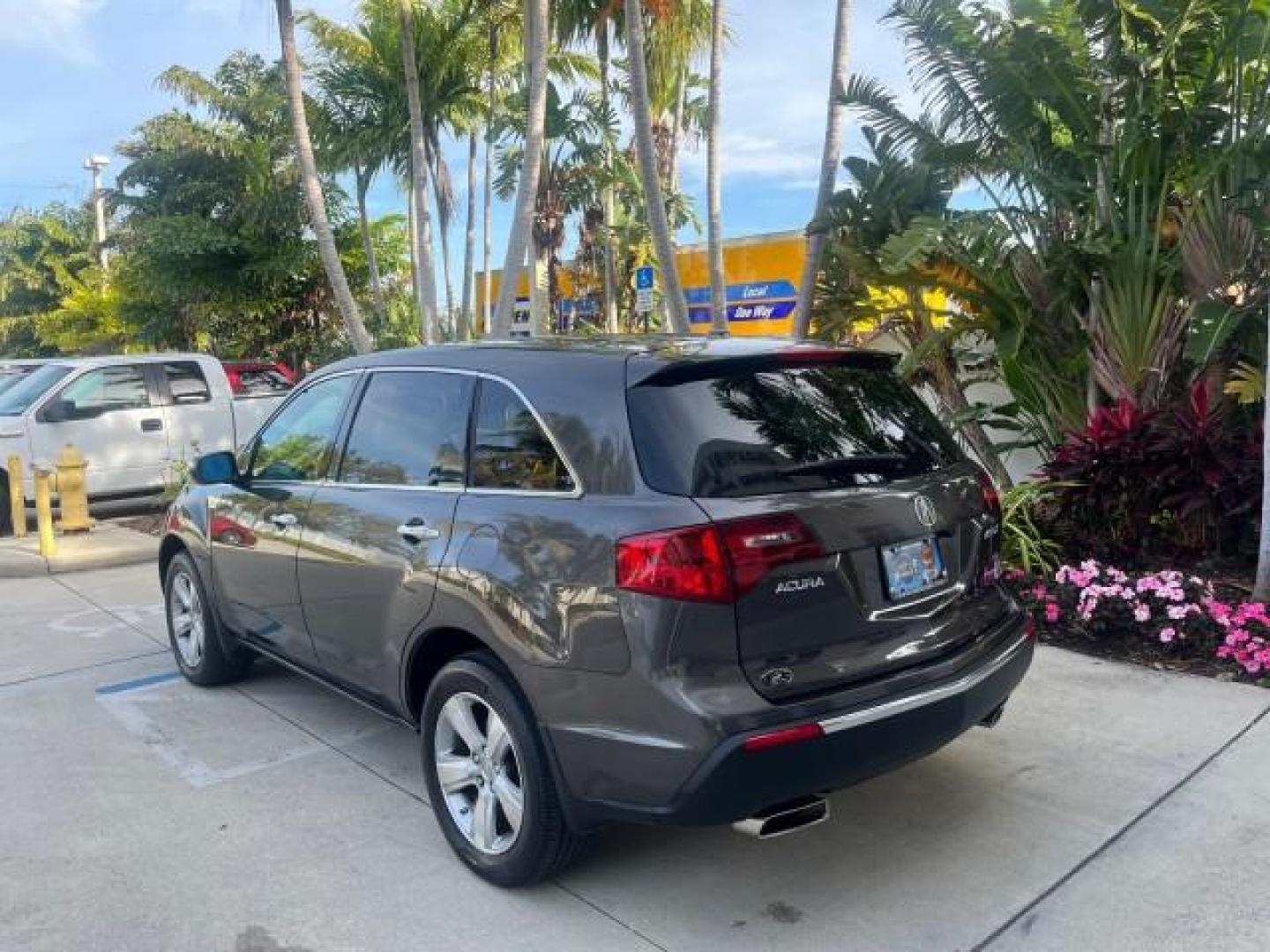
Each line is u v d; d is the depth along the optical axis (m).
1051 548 6.64
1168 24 6.90
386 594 3.88
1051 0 7.64
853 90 8.16
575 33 13.05
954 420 7.98
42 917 3.40
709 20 13.27
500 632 3.32
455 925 3.28
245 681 5.84
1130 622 5.53
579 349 3.56
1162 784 4.00
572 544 3.15
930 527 3.36
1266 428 5.52
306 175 11.69
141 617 7.40
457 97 16.05
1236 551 6.68
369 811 4.12
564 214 17.41
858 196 8.19
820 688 3.02
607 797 3.07
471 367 3.86
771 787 2.88
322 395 4.78
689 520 2.93
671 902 3.36
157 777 4.52
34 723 5.24
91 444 11.16
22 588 8.58
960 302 8.20
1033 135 7.80
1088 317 7.57
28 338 31.77
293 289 20.72
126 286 21.73
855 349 3.76
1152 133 7.20
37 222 30.48
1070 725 4.57
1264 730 4.45
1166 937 3.07
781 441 3.25
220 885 3.58
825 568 3.06
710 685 2.89
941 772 4.17
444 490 3.78
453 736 3.68
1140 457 6.30
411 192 18.64
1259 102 7.13
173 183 20.30
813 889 3.39
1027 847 3.59
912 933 3.13
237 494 5.07
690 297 15.51
